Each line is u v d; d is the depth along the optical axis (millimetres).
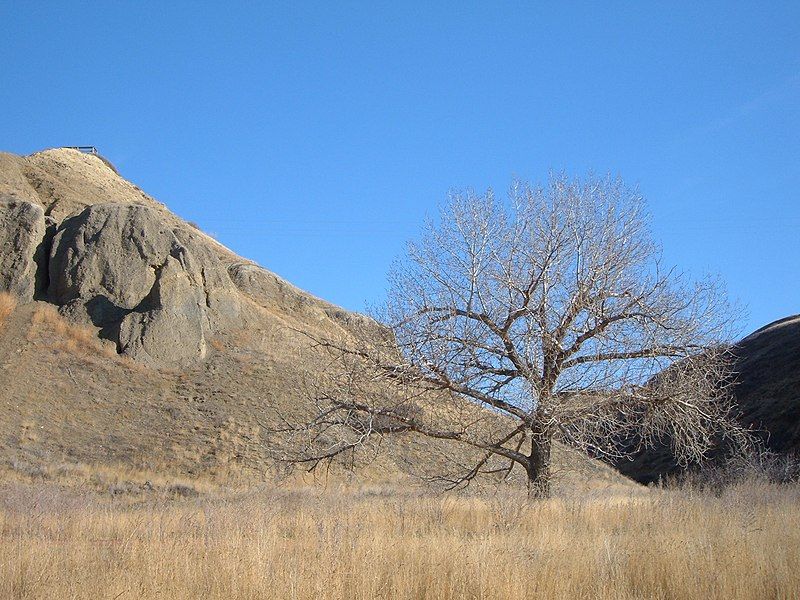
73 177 65938
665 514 11625
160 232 52312
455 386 16766
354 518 12594
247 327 50031
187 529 11703
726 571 7656
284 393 42531
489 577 7453
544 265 16875
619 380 16281
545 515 12195
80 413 38531
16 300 47062
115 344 44906
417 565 8031
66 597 7410
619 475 27000
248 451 36531
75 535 11727
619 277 16734
